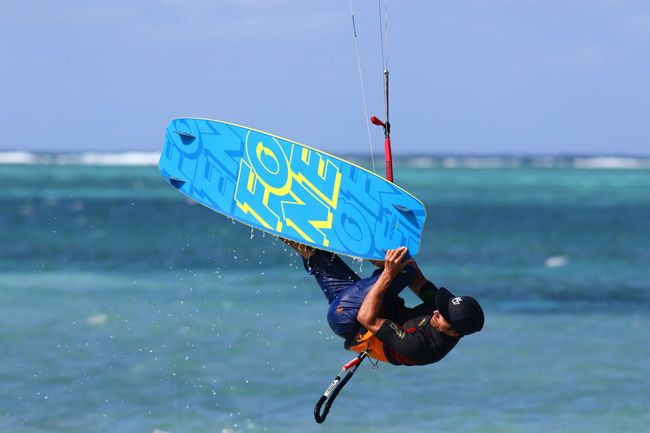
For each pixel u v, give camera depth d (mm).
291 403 36781
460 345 49594
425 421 34469
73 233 123312
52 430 32250
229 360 44031
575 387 39625
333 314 19266
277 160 20625
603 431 32875
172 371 41562
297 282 74188
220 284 72625
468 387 39844
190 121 21062
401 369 43344
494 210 197125
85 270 80812
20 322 52438
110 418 33812
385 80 20438
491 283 77250
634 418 34625
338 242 19875
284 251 103750
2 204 191500
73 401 35938
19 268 80688
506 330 54250
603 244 117688
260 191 20500
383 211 19906
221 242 115438
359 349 19375
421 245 115312
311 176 20422
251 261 91562
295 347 47531
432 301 19375
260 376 41062
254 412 35406
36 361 42531
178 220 158875
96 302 60938
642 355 46500
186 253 99250
